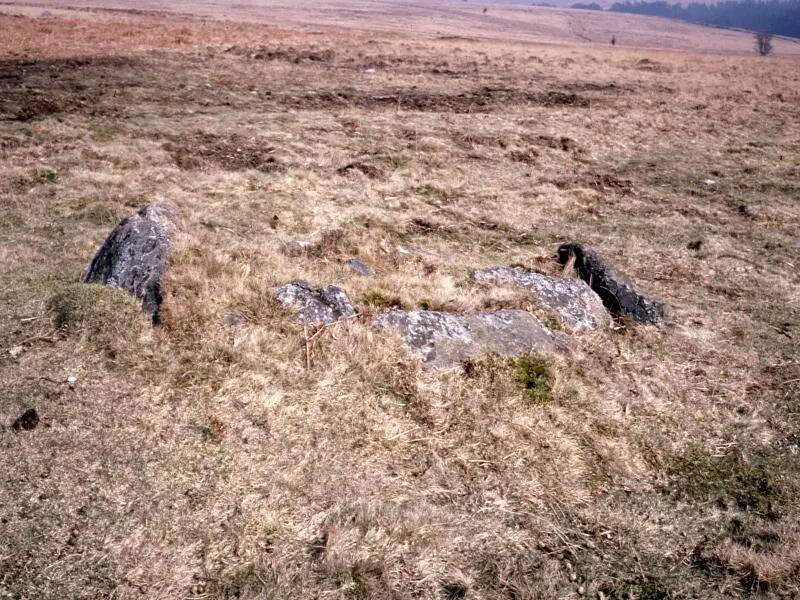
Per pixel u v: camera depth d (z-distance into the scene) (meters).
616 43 128.25
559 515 4.01
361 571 3.38
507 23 153.62
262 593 3.19
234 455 4.09
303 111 15.45
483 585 3.43
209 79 17.84
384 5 170.38
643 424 5.03
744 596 3.53
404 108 16.81
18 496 3.54
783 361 6.20
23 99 13.22
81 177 9.63
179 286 5.42
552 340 5.81
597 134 15.91
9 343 4.90
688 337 6.51
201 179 10.31
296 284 5.89
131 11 50.38
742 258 9.06
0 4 51.06
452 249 8.82
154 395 4.52
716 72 29.39
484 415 4.79
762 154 15.38
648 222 10.51
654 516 4.09
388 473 4.16
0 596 2.99
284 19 77.81
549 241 9.45
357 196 10.51
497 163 13.12
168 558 3.33
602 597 3.45
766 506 4.26
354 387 4.87
